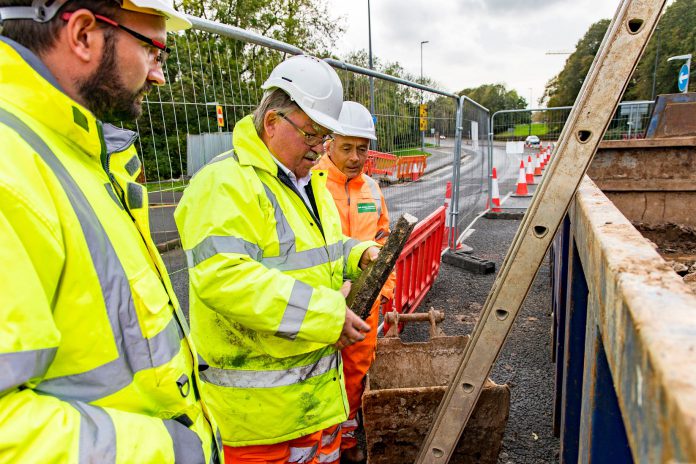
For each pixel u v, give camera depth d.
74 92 0.98
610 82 1.28
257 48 2.81
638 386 0.62
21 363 0.73
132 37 1.00
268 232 1.57
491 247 7.20
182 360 1.13
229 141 2.72
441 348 2.86
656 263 0.84
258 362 1.64
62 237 0.85
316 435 1.87
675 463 0.45
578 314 1.76
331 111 1.61
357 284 1.82
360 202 2.68
